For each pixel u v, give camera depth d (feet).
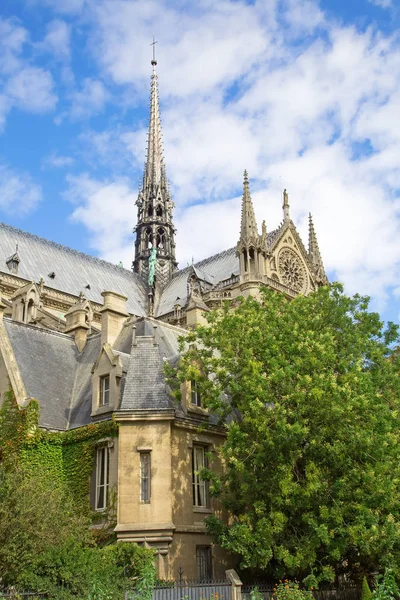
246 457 103.19
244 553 97.71
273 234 299.99
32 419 117.29
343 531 95.35
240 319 114.42
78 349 145.48
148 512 106.42
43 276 280.51
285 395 103.71
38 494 92.48
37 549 86.33
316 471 97.96
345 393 98.58
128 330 143.23
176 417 114.32
